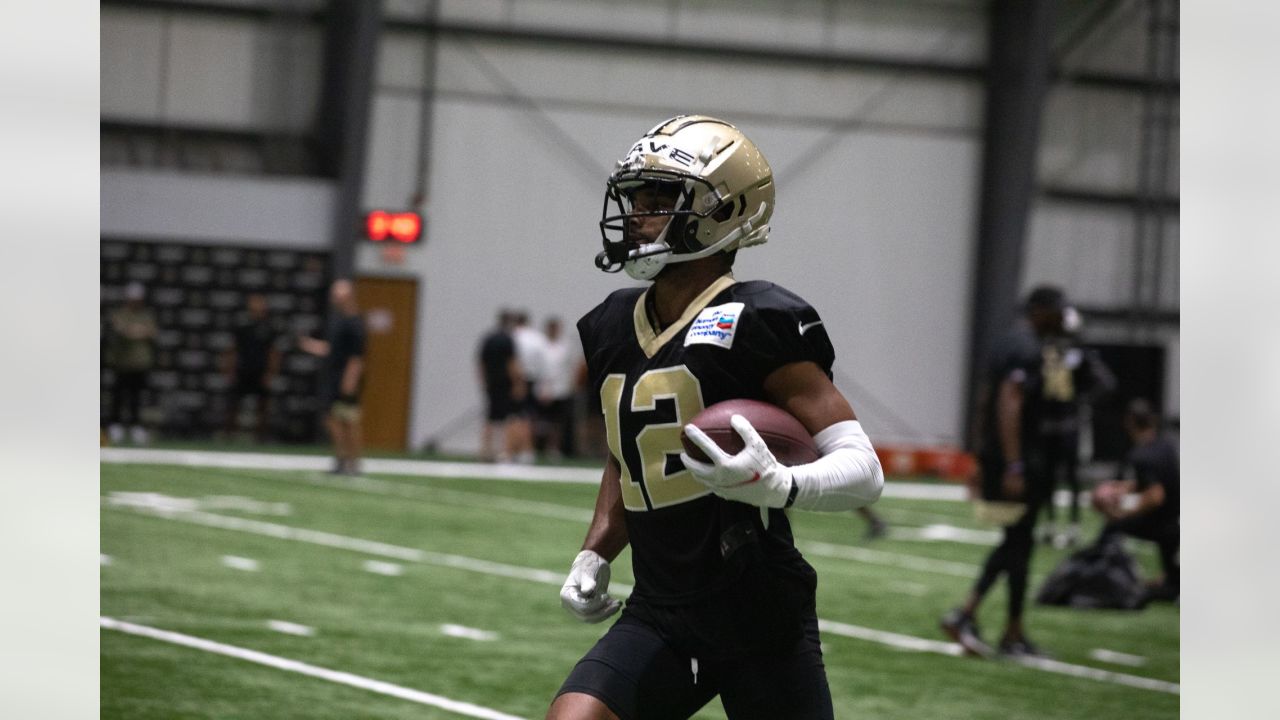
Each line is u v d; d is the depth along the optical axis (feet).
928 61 92.89
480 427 87.51
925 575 44.52
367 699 23.98
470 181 87.20
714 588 11.80
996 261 92.53
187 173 81.82
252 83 83.25
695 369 11.66
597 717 11.53
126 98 81.61
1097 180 94.32
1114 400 85.35
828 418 11.60
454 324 87.10
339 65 83.76
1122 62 93.97
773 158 91.66
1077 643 33.99
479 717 23.21
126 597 32.04
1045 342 31.12
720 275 12.26
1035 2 90.79
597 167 88.84
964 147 93.76
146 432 80.59
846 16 91.91
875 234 92.84
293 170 83.87
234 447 78.33
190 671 25.18
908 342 93.45
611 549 13.14
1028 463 30.96
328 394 66.44
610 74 88.89
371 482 63.93
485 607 33.99
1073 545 57.11
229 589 33.96
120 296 81.15
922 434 93.71
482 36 87.10
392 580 37.11
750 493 10.87
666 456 11.79
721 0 90.22
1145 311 94.53
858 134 92.43
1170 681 29.81
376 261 85.81
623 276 89.45
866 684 27.73
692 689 12.09
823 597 38.70
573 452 85.40
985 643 33.17
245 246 82.89
